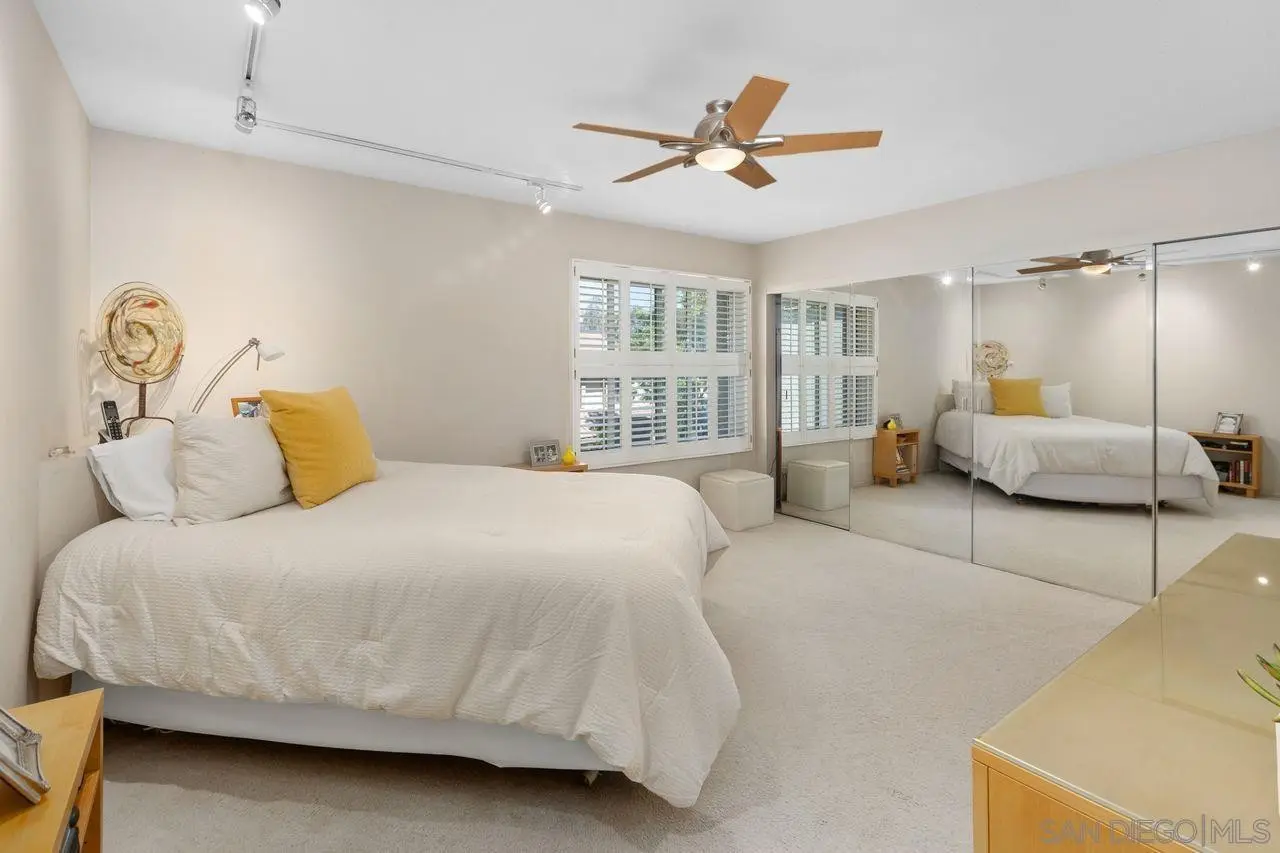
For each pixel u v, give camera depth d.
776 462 5.68
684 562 2.00
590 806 1.79
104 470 2.17
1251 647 1.31
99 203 2.87
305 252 3.43
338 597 1.79
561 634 1.68
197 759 2.00
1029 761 0.93
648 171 2.62
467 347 4.04
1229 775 0.89
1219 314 3.13
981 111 2.75
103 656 1.85
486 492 2.69
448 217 3.94
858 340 4.83
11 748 1.00
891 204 4.26
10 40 1.76
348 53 2.28
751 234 5.23
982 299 4.04
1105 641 1.36
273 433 2.52
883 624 3.05
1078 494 3.63
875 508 4.76
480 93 2.59
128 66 2.37
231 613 1.82
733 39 2.16
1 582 1.64
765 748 2.04
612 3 1.95
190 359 3.10
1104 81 2.47
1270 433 3.01
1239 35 2.13
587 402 4.64
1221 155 3.07
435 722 1.84
